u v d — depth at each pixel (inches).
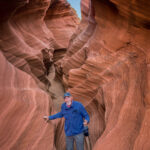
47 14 437.1
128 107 95.4
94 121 144.3
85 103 169.8
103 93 126.5
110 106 111.0
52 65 423.8
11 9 189.2
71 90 185.0
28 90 130.3
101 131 125.7
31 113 107.7
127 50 131.4
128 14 111.3
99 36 180.9
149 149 69.7
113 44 147.0
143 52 114.7
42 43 284.4
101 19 168.9
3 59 137.5
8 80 121.5
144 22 103.8
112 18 144.9
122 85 115.0
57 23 461.7
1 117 93.3
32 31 278.7
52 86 295.1
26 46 223.0
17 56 196.2
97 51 171.9
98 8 159.9
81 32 288.0
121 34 136.9
